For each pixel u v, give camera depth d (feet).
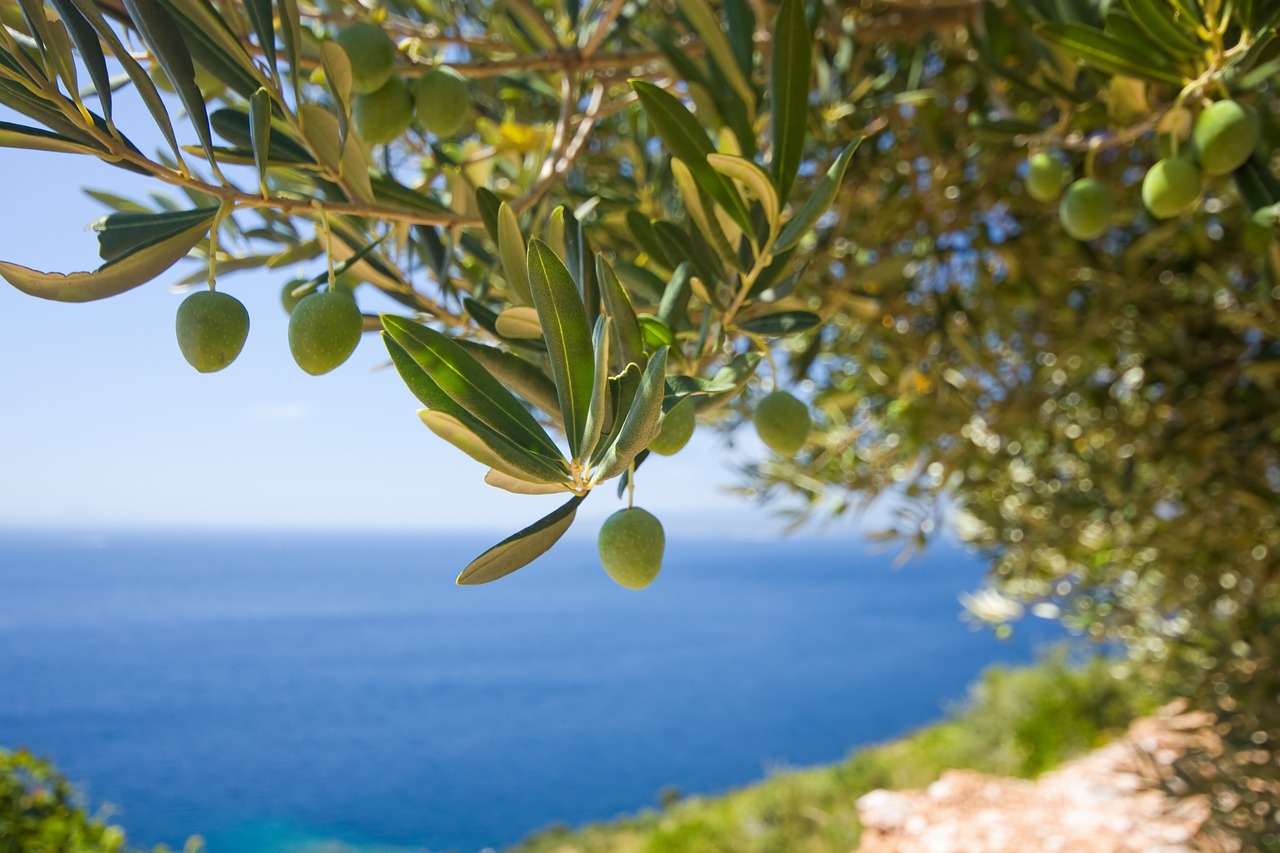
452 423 2.39
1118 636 16.03
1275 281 5.88
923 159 9.75
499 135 7.21
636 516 2.93
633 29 7.80
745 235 3.91
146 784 106.93
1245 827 10.77
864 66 9.76
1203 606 12.06
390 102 4.15
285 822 91.50
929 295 10.39
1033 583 17.61
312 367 3.01
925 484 12.62
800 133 3.82
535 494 2.62
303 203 3.20
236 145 4.08
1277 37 4.55
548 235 3.51
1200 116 4.21
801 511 14.42
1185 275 10.43
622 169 9.80
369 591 409.28
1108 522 12.37
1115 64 4.37
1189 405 10.85
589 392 2.65
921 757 39.42
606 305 3.13
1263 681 10.85
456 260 5.06
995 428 11.42
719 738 117.70
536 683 166.20
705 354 3.83
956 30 7.97
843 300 7.43
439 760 112.88
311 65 4.31
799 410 3.78
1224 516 11.31
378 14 5.39
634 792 97.35
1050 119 8.98
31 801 19.34
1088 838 25.02
